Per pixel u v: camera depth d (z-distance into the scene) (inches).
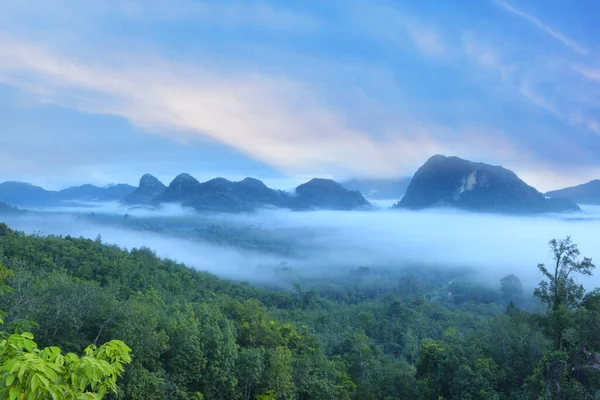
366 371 1845.5
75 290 1037.8
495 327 1412.4
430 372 1382.9
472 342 1386.6
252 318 1788.9
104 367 211.2
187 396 1185.4
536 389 1079.6
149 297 1854.1
